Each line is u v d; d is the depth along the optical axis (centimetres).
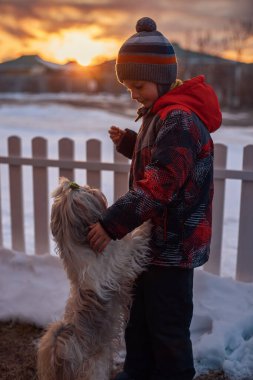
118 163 341
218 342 256
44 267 346
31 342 281
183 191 197
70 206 195
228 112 2028
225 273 368
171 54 203
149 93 204
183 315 214
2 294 320
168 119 191
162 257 205
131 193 189
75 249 199
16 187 375
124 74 204
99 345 209
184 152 186
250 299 299
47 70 4644
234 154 848
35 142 363
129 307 223
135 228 205
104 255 203
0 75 4747
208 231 208
